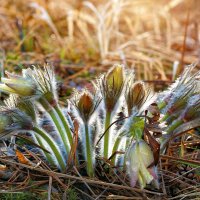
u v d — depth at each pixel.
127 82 0.37
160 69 0.67
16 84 0.37
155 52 0.74
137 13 0.95
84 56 0.74
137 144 0.35
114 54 0.72
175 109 0.38
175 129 0.40
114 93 0.37
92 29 0.90
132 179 0.34
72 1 0.98
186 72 0.39
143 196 0.36
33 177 0.39
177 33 0.89
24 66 0.60
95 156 0.39
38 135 0.40
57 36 0.76
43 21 0.84
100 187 0.38
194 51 0.78
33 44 0.72
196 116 0.38
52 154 0.40
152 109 0.37
